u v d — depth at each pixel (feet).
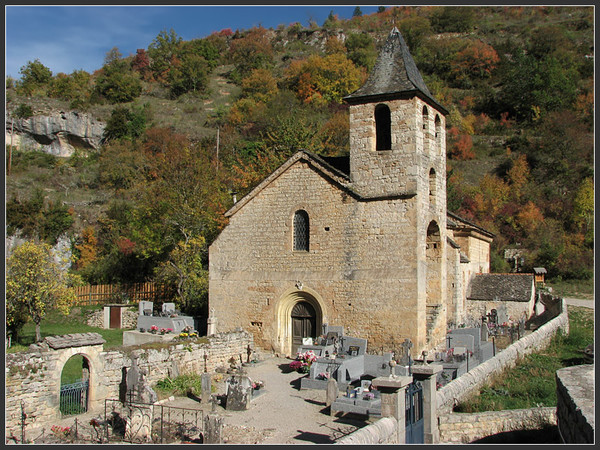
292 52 431.43
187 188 133.59
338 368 68.28
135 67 396.16
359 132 85.35
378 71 86.38
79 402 58.34
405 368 66.44
